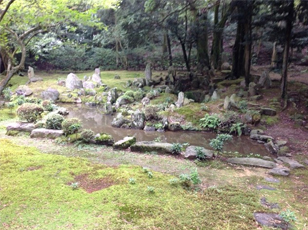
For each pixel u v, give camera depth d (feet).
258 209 12.14
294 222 11.26
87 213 11.02
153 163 17.90
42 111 28.94
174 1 45.60
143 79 48.62
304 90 35.94
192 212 11.44
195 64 69.41
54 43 56.13
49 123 24.32
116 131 28.14
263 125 28.32
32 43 38.96
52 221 10.35
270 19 32.76
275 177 16.47
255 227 10.62
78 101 43.42
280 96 33.73
